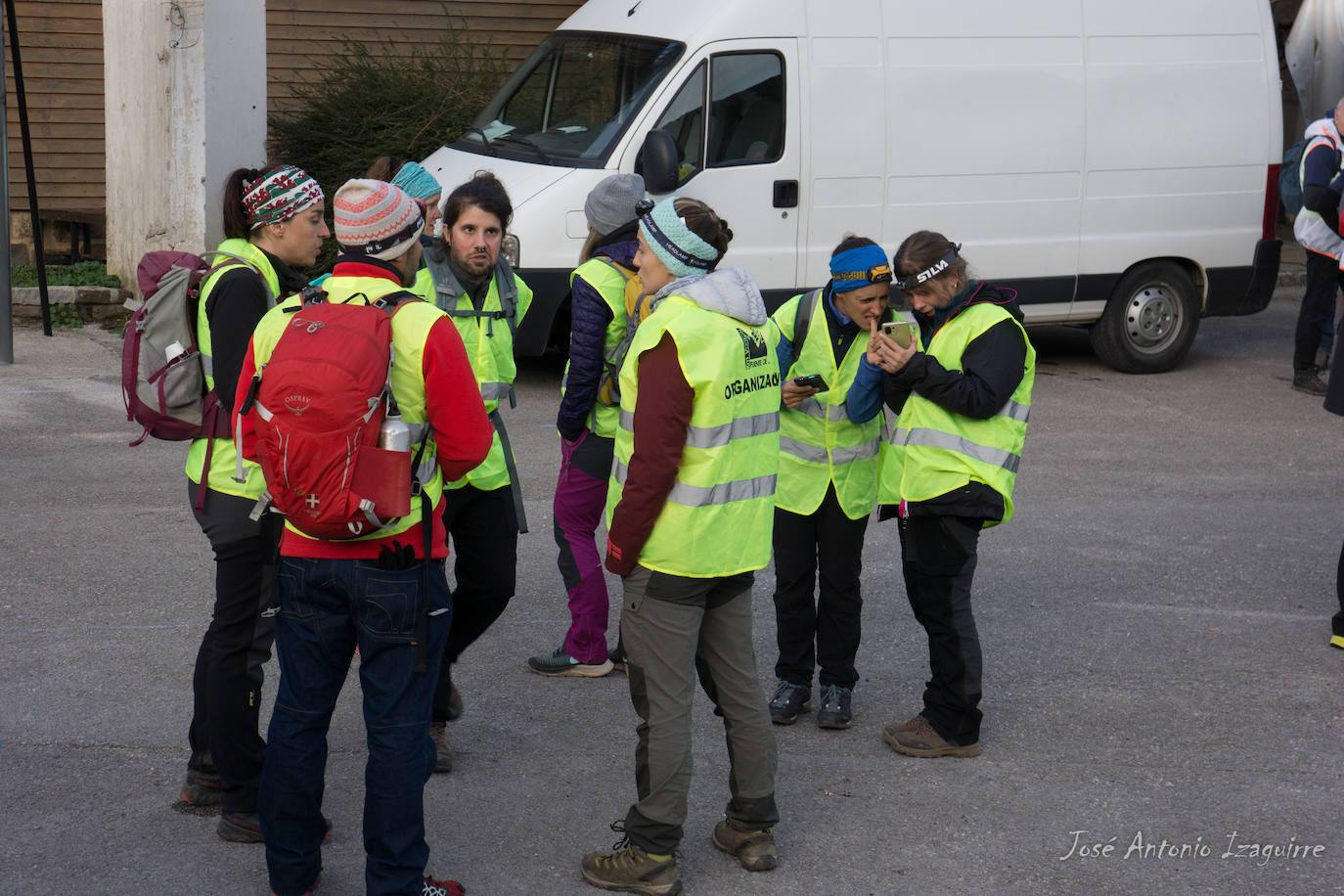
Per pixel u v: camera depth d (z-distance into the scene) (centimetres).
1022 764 435
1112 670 510
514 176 884
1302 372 987
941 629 429
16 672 476
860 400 424
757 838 371
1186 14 997
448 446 320
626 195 465
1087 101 971
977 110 945
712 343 334
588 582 485
